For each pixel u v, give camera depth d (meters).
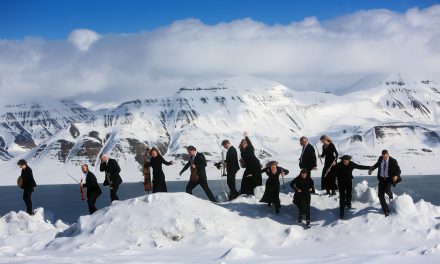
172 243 19.58
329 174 23.25
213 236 19.78
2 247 20.25
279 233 20.36
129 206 21.55
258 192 23.62
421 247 16.62
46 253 18.84
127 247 19.27
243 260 15.53
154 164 23.81
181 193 22.11
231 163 24.31
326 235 19.88
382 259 15.15
